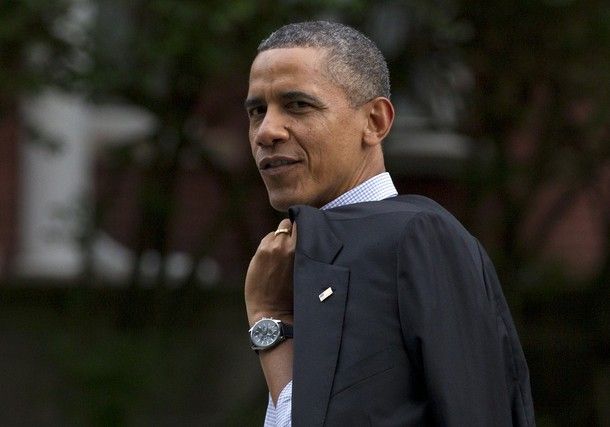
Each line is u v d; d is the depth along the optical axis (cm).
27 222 3216
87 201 2525
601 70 2262
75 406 2316
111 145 2497
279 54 787
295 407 712
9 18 2148
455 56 2288
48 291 2562
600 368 2589
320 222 758
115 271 2848
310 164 783
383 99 802
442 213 758
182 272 2775
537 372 2595
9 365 2467
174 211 2467
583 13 2192
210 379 2420
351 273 733
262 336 780
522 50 2250
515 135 2470
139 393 2302
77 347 2341
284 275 793
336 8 2039
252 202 2530
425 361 704
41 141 2545
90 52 2241
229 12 1964
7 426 2452
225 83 2328
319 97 778
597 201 2664
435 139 3094
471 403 703
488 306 735
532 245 2603
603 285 2611
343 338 721
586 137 2405
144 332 2417
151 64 2202
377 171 812
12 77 2220
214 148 2672
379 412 706
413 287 715
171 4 2005
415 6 2186
